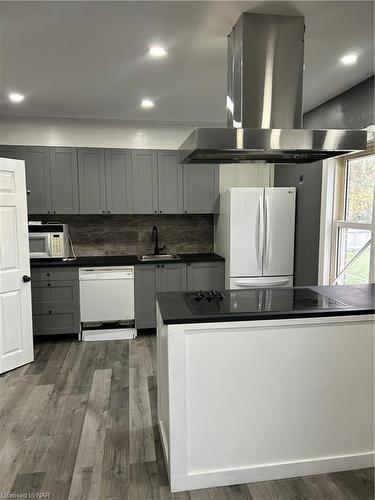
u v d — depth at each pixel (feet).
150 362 11.91
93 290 13.96
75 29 7.35
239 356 6.44
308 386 6.72
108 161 14.65
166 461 6.97
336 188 12.07
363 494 6.36
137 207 14.98
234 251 13.87
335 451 6.95
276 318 6.41
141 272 14.24
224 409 6.50
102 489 6.44
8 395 9.77
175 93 11.55
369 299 7.41
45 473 6.83
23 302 11.64
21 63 9.09
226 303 7.13
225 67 9.40
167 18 6.94
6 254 11.07
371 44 8.07
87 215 15.72
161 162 14.99
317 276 12.72
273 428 6.70
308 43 8.00
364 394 6.91
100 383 10.44
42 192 14.29
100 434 8.02
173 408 6.30
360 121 10.43
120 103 12.60
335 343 6.70
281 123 7.18
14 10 6.59
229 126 7.86
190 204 15.35
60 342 13.87
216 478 6.57
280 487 6.55
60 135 14.97
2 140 14.58
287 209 14.03
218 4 6.43
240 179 16.42
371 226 10.40
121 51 8.43
